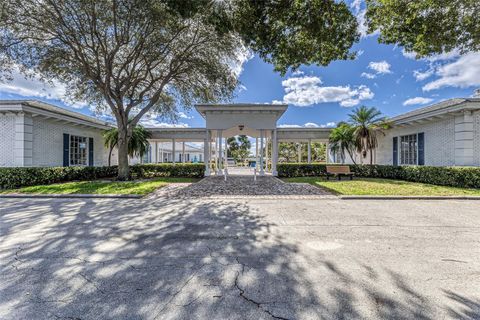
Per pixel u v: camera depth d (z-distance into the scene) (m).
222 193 9.41
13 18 9.52
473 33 7.73
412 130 15.53
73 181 13.52
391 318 2.21
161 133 21.33
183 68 13.27
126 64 12.47
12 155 12.01
